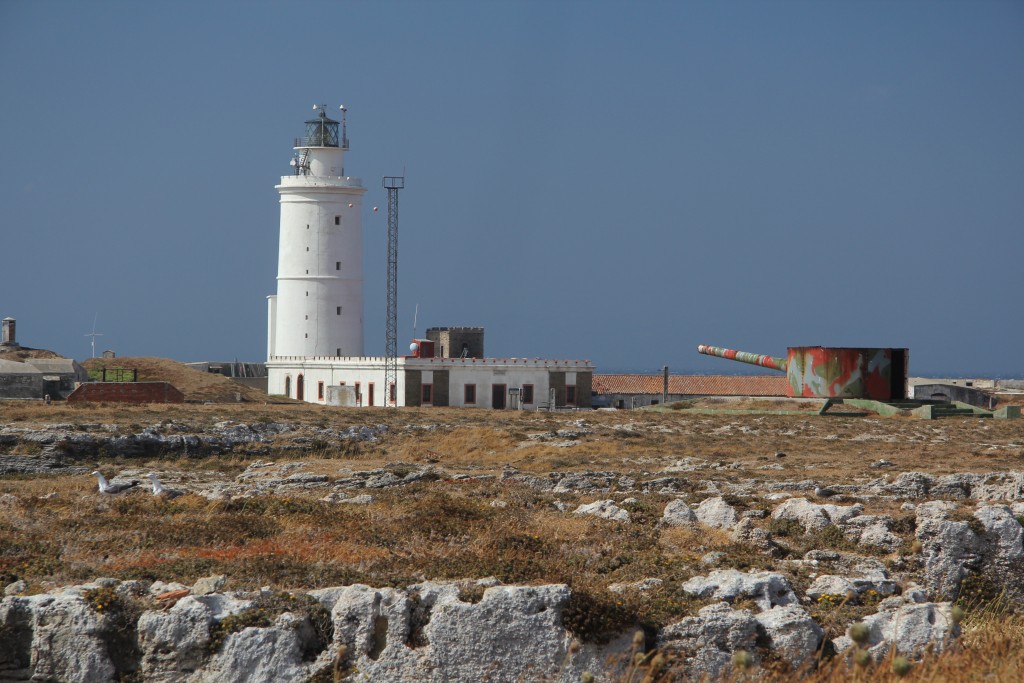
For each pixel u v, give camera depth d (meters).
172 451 130.00
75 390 184.88
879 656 46.44
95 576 52.62
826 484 92.25
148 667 44.22
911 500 77.81
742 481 97.12
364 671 43.81
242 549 60.16
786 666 44.62
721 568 55.62
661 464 118.81
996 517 54.88
